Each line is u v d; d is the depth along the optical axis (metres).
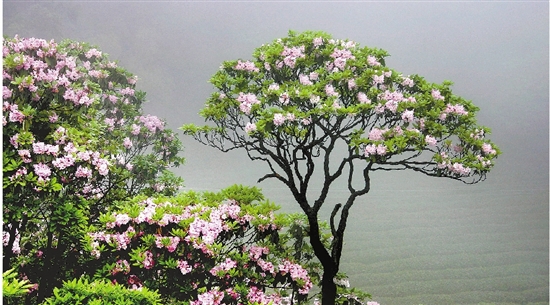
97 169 5.75
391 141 5.67
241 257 5.88
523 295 10.62
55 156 5.47
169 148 8.94
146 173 8.28
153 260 5.45
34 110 5.46
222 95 6.46
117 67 8.52
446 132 6.16
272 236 6.14
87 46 8.37
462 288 10.95
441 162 6.02
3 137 5.45
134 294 4.70
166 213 5.73
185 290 5.57
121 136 8.43
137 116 8.94
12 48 5.95
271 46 6.79
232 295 5.66
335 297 6.64
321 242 6.91
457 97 6.57
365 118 6.16
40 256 6.45
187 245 5.50
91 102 6.00
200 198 6.83
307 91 5.75
